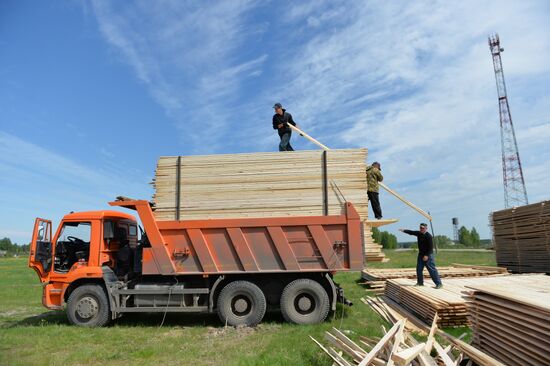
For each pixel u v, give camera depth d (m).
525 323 4.25
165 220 8.28
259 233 7.80
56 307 8.27
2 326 8.42
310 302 7.67
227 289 7.77
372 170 9.41
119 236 9.03
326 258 7.61
